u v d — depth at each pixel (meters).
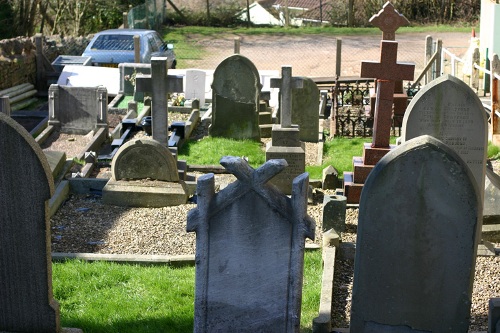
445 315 6.55
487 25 18.86
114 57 23.92
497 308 6.39
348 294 8.17
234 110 16.05
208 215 6.40
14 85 21.95
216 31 36.38
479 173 9.14
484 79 18.55
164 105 12.27
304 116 16.08
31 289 6.75
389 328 6.68
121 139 15.35
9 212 6.57
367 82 20.41
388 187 6.34
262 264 6.46
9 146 6.41
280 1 39.78
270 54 30.05
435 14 36.78
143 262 9.25
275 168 6.25
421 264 6.46
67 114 16.86
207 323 6.65
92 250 9.88
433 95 8.98
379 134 11.50
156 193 11.50
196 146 15.53
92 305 7.92
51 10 35.62
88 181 12.02
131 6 36.12
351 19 37.28
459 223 6.30
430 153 6.20
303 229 6.33
